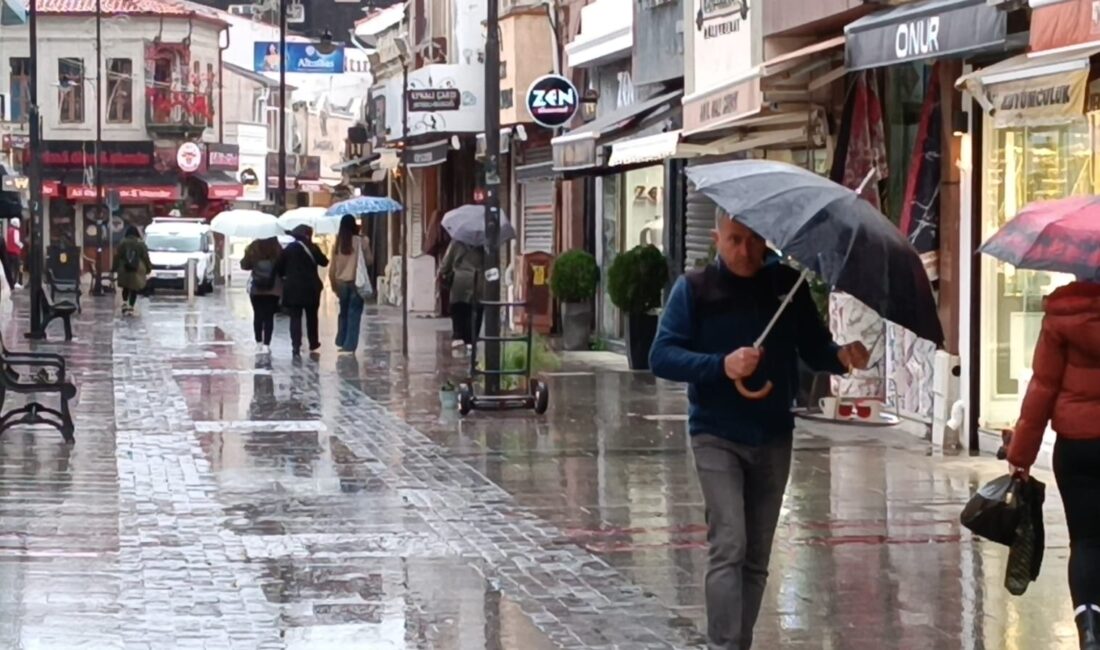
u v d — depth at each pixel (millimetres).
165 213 91250
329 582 12773
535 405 23781
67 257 52812
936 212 20250
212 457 19344
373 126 63062
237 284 81500
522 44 41188
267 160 101188
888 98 22203
